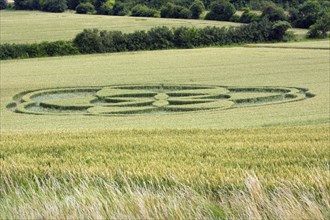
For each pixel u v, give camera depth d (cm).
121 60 8138
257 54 8388
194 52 8981
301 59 7606
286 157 1786
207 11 14338
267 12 12344
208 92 5009
